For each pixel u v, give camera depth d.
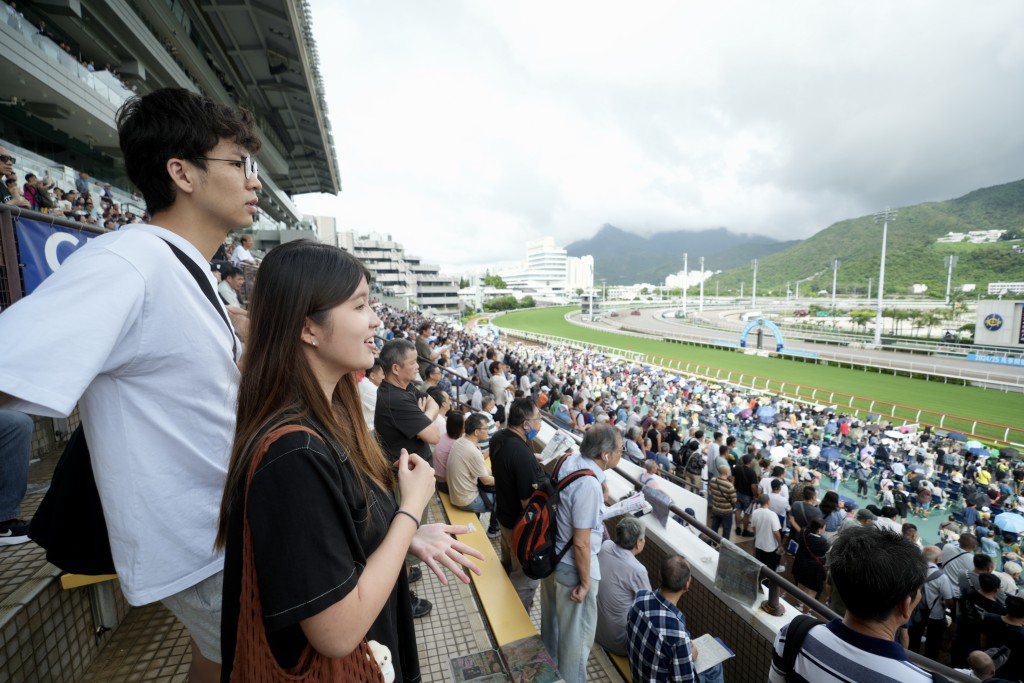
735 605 3.40
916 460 18.00
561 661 3.06
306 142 39.19
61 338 0.80
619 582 3.44
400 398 3.53
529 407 3.47
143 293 0.96
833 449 17.62
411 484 1.13
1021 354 45.94
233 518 0.89
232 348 1.25
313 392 0.98
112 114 15.98
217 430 1.14
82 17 15.10
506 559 4.19
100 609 2.21
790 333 77.44
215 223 1.22
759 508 8.51
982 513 12.39
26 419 2.29
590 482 2.96
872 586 1.71
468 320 120.44
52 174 11.68
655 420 16.33
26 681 1.76
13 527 2.20
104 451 1.02
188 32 21.58
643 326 98.00
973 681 2.38
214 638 1.23
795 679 1.92
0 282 2.84
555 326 101.81
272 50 25.03
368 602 0.88
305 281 0.96
